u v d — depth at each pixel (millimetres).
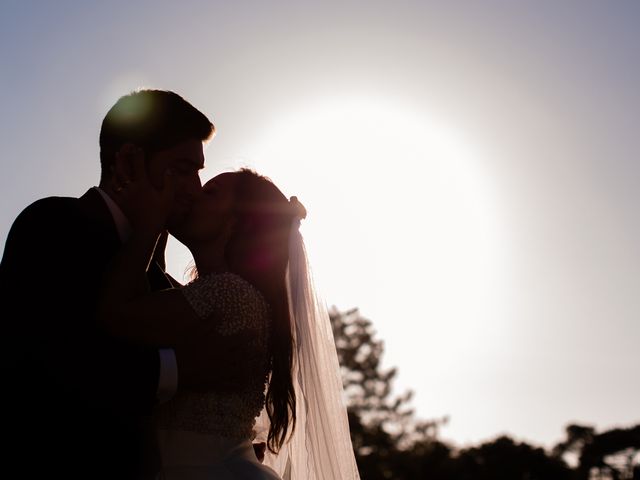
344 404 4199
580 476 55250
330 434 4113
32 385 3391
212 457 3725
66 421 3391
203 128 3959
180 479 3680
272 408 4160
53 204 3607
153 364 3512
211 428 3738
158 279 4090
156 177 3824
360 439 51906
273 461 4312
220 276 3850
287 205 4230
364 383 54812
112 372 3441
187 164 3889
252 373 3920
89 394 3402
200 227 4109
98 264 3594
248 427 3898
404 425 54844
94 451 3410
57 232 3531
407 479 51438
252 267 4113
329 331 4258
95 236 3621
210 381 3736
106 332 3512
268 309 4066
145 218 3707
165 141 3836
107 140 3875
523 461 53906
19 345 3398
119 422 3471
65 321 3449
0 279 3488
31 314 3414
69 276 3500
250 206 4164
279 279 4148
